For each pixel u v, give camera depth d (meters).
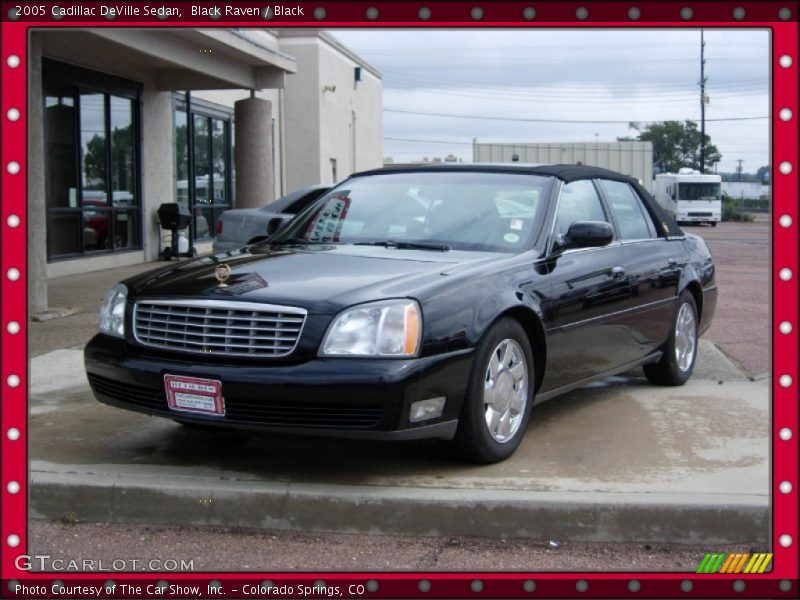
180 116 17.94
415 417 4.02
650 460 4.64
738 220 55.41
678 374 6.43
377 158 32.31
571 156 34.53
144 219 16.12
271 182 16.58
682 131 68.50
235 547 3.92
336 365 3.97
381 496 4.05
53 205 13.31
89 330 8.66
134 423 5.43
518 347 4.64
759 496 4.04
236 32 13.61
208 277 4.52
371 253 4.90
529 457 4.69
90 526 4.17
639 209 6.41
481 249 5.02
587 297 5.18
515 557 3.81
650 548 3.93
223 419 4.12
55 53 13.02
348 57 27.06
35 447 4.91
